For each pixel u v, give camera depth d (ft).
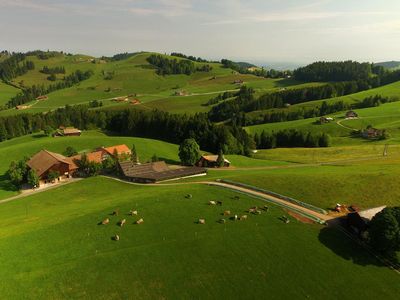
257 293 200.54
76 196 368.89
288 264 224.33
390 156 511.40
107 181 412.16
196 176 418.51
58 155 486.79
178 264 220.02
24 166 417.90
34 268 211.41
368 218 254.47
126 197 323.57
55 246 234.79
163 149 599.98
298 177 357.61
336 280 213.66
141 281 204.44
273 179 357.20
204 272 214.28
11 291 191.42
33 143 604.08
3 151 560.61
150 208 290.15
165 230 256.52
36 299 187.01
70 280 202.08
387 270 224.12
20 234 250.37
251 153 609.42
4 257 221.66
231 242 243.81
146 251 231.09
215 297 196.13
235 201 307.17
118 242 240.73
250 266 221.25
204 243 241.55
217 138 631.56
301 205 301.02
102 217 274.98
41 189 400.88
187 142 489.26
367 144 636.07
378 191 319.06
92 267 213.66
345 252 238.07
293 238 250.16
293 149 632.79
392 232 230.68
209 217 276.82
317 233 257.34
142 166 437.17
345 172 381.60
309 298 199.11
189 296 195.62
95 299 189.67
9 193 389.80
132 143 611.88
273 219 274.57
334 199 309.63
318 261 228.43
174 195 316.81
